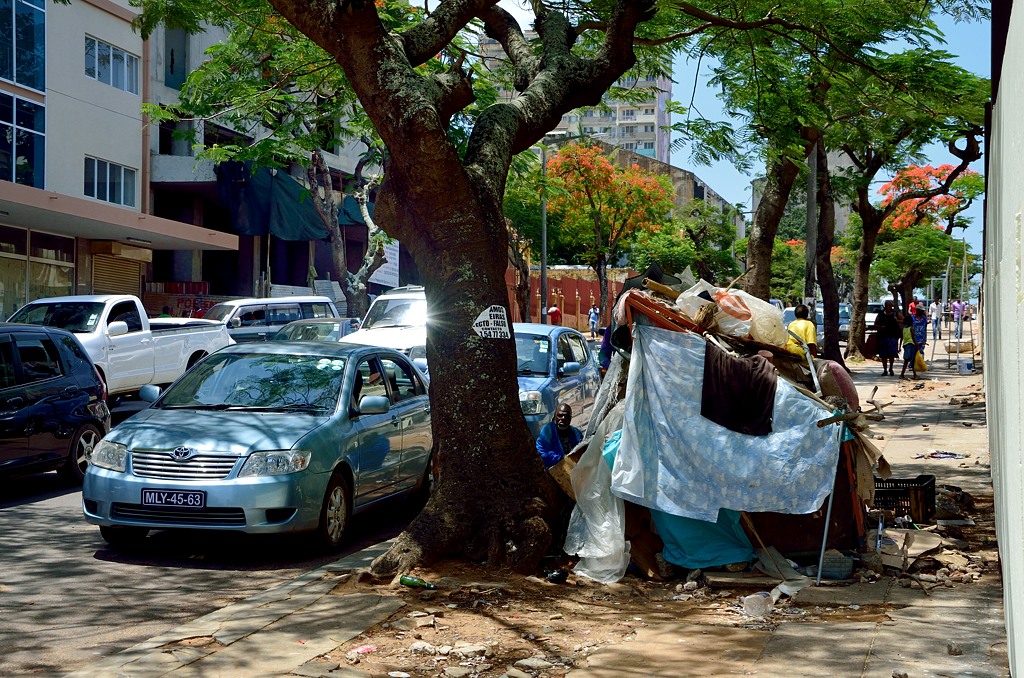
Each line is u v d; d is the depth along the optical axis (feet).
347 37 23.75
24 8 84.99
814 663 16.83
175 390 30.01
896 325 89.97
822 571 23.15
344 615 19.84
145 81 102.27
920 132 59.77
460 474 24.45
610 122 417.69
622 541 23.72
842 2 35.42
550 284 173.99
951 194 118.62
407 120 23.40
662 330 24.47
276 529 25.43
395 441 30.99
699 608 21.13
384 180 25.38
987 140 25.93
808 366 25.48
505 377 24.81
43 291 87.35
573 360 45.34
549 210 155.02
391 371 32.89
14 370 34.88
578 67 28.68
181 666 16.83
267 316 76.23
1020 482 11.01
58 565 24.95
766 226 45.42
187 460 25.48
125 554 26.32
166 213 111.65
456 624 19.58
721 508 23.59
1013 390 12.65
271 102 49.14
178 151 111.55
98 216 80.23
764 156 39.70
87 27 93.30
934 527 27.50
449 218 24.56
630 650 17.90
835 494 23.80
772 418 23.50
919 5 35.55
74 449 37.45
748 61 38.47
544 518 24.27
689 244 169.99
